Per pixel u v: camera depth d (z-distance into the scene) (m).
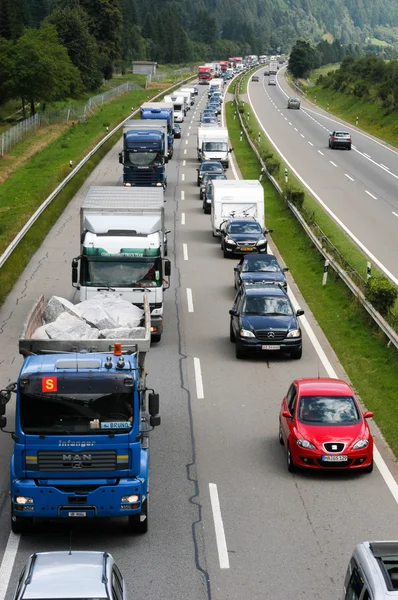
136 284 29.72
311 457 19.59
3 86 110.88
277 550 16.36
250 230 45.31
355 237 48.75
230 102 143.50
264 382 26.61
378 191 64.94
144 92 160.62
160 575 15.41
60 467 16.25
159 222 30.75
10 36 164.75
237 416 23.70
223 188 49.00
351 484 19.47
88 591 11.30
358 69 155.75
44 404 16.27
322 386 21.38
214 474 19.98
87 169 69.75
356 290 34.62
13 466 16.38
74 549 16.36
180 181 69.88
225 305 35.78
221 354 29.42
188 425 22.98
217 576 15.40
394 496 18.83
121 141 91.69
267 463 20.67
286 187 60.25
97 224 30.39
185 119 122.62
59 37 154.88
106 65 176.12
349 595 11.75
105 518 17.80
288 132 103.31
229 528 17.27
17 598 11.17
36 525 17.45
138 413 16.42
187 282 39.62
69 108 113.62
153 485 19.31
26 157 83.69
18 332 31.09
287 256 45.50
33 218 46.53
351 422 20.23
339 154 85.88
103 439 16.25
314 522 17.55
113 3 182.38
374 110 119.06
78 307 22.89
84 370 16.36
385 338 30.62
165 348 29.95
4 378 26.23
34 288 37.19
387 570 10.85
